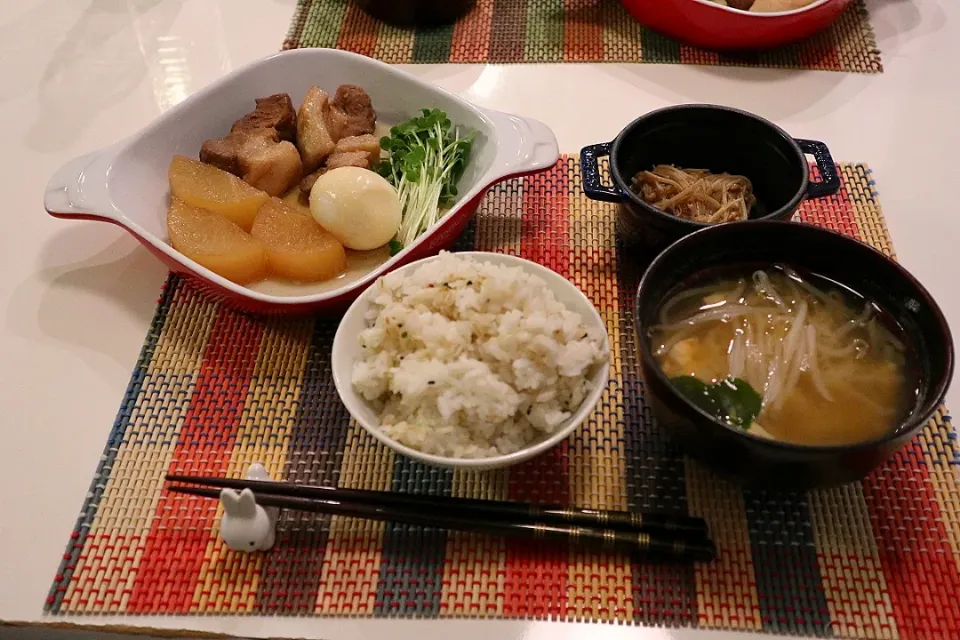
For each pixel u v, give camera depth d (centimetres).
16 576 31
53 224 45
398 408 32
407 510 31
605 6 57
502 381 31
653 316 33
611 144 38
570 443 34
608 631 29
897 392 31
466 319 33
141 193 41
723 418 31
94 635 31
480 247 42
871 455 26
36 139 50
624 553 31
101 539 32
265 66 47
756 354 32
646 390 31
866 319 33
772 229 33
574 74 52
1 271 42
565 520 31
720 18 50
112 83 54
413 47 55
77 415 36
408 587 30
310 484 33
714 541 31
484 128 43
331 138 46
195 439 35
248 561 31
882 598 30
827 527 32
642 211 37
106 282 42
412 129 45
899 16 56
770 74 52
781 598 30
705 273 34
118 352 39
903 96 50
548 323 32
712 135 40
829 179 38
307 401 36
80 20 59
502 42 55
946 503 32
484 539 32
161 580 31
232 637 30
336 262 40
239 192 42
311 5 58
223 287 35
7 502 33
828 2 48
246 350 38
